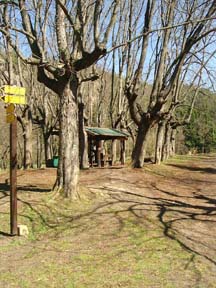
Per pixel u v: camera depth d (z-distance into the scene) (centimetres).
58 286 539
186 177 1986
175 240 776
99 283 553
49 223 858
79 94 1981
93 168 2038
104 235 792
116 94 2994
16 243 718
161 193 1355
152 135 3884
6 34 1010
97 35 970
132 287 543
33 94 2508
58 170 1059
